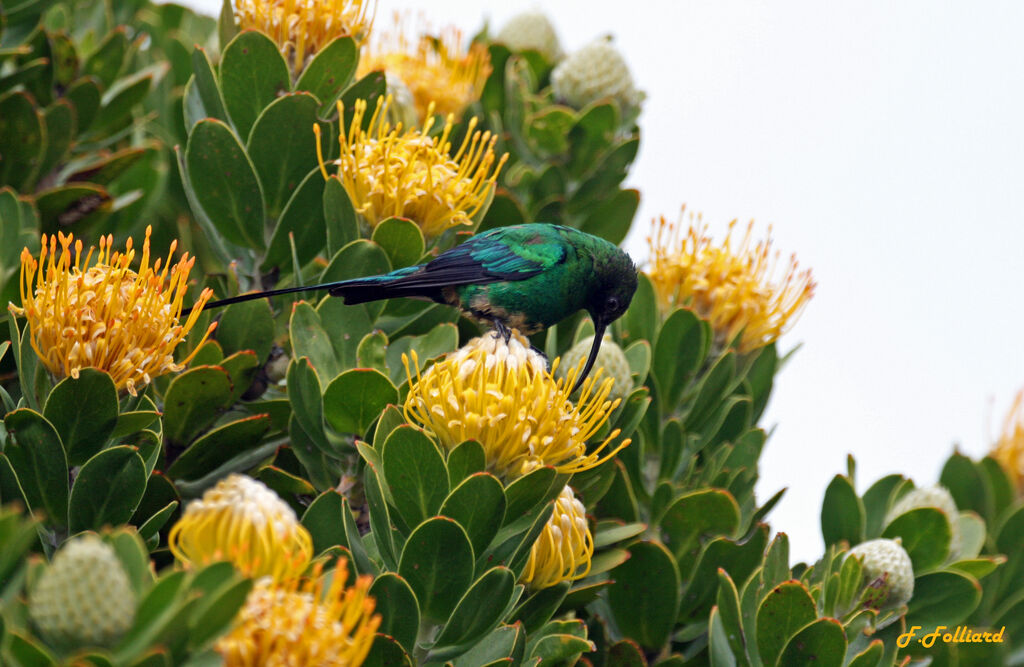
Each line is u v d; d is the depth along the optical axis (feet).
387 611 21.31
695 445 31.50
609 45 38.83
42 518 22.76
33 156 32.17
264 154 28.96
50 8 36.81
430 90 35.40
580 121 36.52
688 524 29.01
